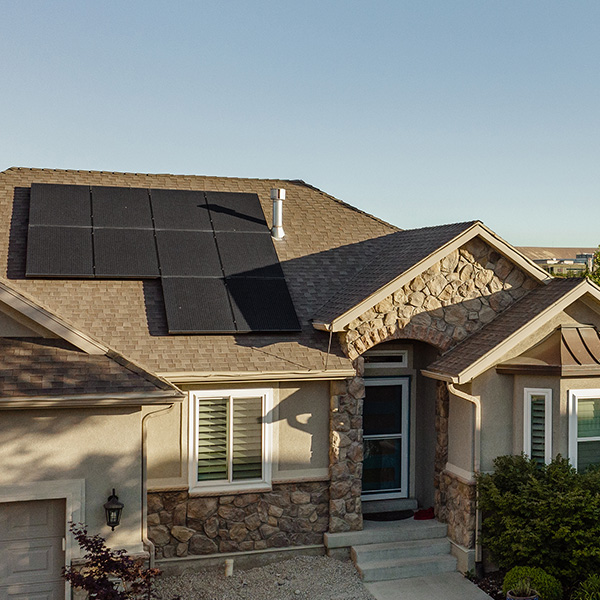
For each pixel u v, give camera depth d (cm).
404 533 1570
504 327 1553
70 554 1209
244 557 1495
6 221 1730
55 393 1162
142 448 1253
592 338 1529
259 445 1530
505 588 1345
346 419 1555
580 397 1494
